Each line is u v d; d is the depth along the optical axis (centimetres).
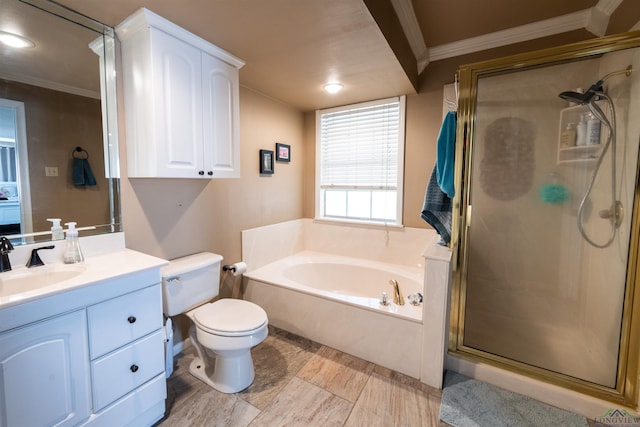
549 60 160
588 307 168
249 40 170
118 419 129
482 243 190
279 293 239
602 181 159
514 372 176
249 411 157
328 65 205
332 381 182
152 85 148
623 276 154
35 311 102
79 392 116
